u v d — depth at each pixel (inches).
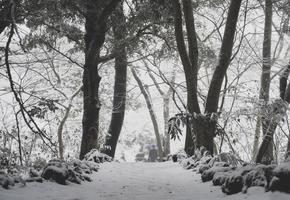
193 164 423.5
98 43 528.1
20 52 622.5
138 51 710.5
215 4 739.4
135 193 284.8
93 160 496.7
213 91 455.5
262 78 663.8
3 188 251.3
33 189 265.1
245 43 770.8
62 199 249.0
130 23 594.6
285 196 215.3
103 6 557.9
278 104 456.4
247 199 228.4
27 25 561.6
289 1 668.1
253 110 472.7
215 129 458.6
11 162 395.2
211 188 288.7
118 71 784.3
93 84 559.2
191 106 450.6
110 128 778.2
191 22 488.4
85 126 561.3
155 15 571.5
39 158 543.8
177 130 427.2
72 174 310.0
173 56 726.5
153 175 387.9
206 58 729.0
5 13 382.9
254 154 604.7
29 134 674.2
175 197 267.7
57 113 815.1
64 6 531.8
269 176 239.6
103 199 261.3
